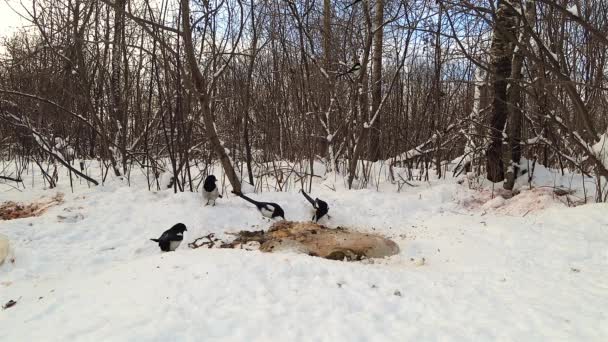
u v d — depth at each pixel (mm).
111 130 12250
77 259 6895
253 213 8719
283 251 6617
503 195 9633
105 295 4668
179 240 6836
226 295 4582
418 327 4098
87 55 13195
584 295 4773
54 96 11719
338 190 10484
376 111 11414
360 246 6676
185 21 8148
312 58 11344
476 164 11023
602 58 9180
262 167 11516
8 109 11656
